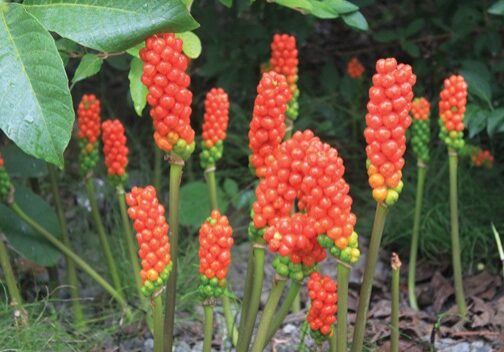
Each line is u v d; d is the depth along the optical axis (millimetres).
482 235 3488
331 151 1869
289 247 1911
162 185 4203
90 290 3480
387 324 3053
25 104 1951
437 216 3672
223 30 4168
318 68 4855
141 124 4582
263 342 2090
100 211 4012
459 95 2855
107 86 4742
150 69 2037
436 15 4355
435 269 3521
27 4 2047
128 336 3076
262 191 2021
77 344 2975
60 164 1967
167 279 2205
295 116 3057
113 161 3008
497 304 3123
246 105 4512
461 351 2932
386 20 4699
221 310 3238
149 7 1977
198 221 3676
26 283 3461
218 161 4359
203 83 4609
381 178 1952
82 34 1989
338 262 1968
